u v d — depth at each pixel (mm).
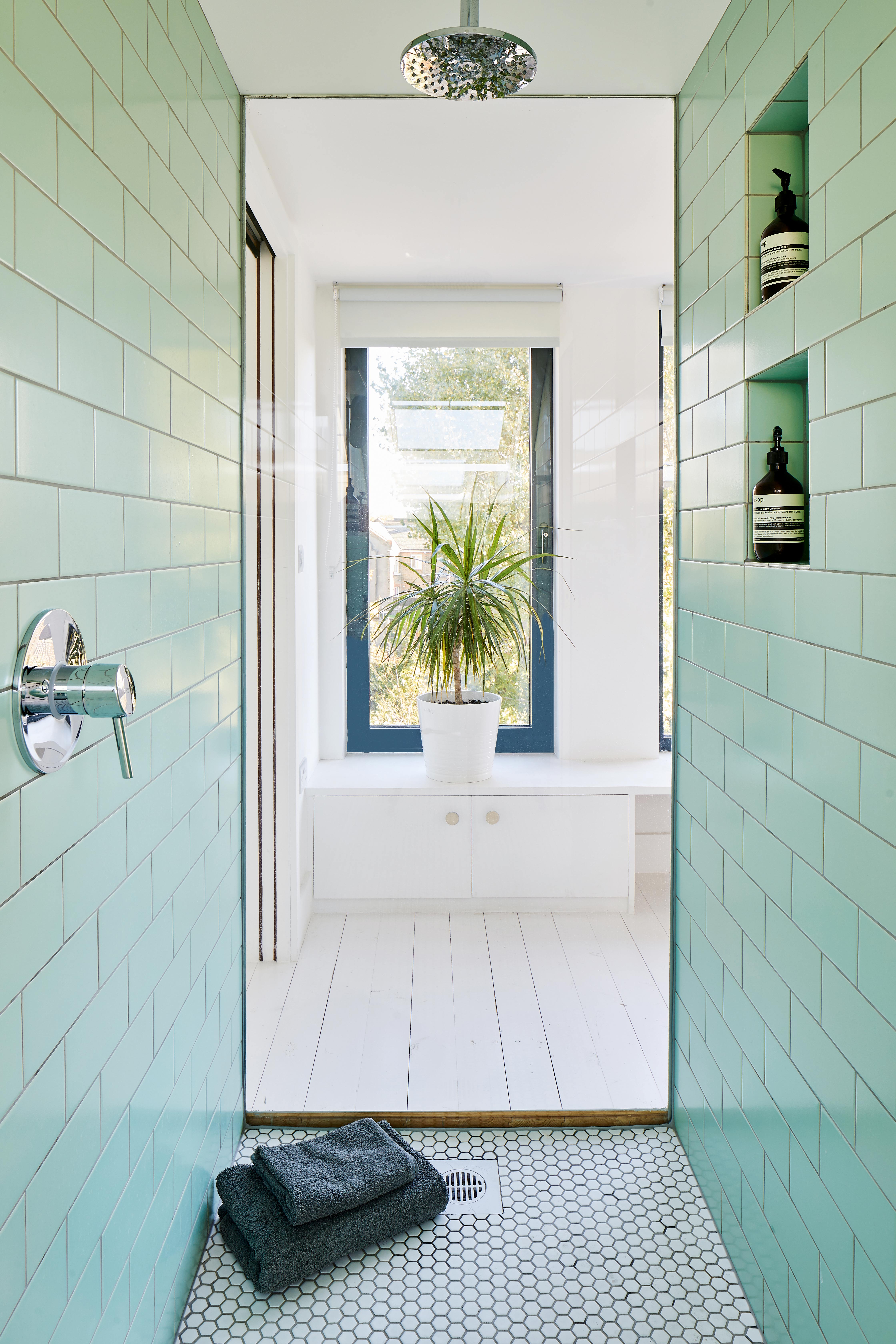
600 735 2438
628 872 2455
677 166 2117
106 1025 1273
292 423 2373
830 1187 1356
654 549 2385
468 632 2453
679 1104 2225
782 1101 1547
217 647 1913
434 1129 2248
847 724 1268
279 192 2283
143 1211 1452
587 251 2285
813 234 1360
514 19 1779
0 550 931
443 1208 1964
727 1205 1857
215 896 1930
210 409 1823
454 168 2252
